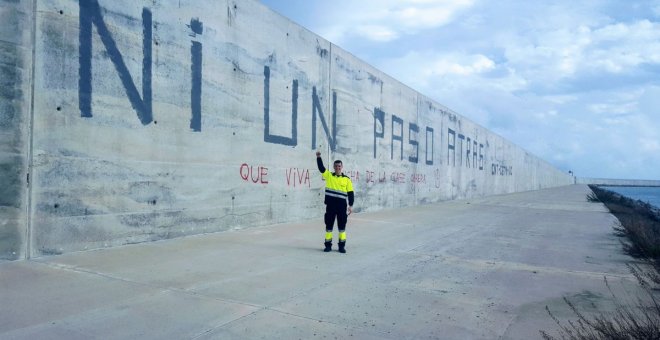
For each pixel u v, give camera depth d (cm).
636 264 882
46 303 540
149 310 530
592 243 1159
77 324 477
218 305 557
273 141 1351
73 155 822
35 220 767
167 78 1007
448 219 1720
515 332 494
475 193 3706
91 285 623
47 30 780
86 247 847
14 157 740
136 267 736
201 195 1100
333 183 944
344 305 576
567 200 3353
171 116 1017
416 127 2489
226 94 1172
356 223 1487
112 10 888
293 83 1443
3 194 728
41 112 773
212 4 1127
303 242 1050
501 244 1114
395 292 645
